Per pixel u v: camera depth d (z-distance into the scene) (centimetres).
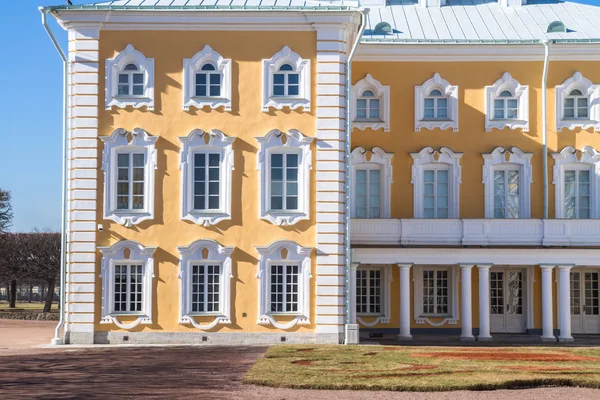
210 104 3319
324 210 3269
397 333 3875
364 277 3928
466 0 4556
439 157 3903
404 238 3694
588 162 3881
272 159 3319
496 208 3919
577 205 3897
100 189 3297
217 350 2950
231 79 3325
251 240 3278
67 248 3297
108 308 3253
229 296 3259
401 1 4556
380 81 3950
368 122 3941
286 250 3266
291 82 3344
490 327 3916
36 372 2284
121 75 3356
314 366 2309
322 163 3284
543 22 4162
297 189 3309
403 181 3922
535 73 3919
